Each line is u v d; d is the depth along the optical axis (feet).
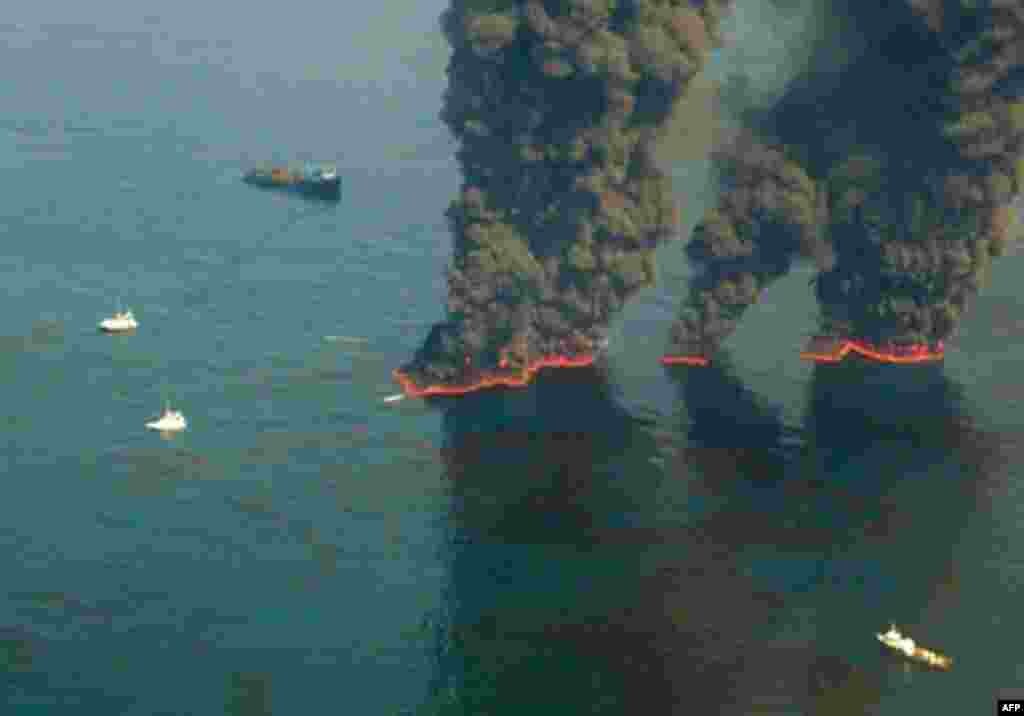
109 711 609.42
